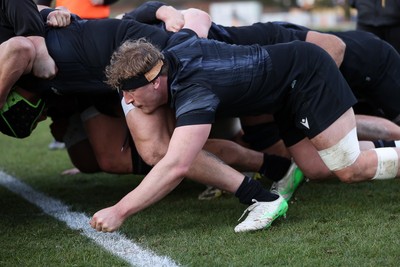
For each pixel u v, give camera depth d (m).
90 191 19.30
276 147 18.53
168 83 13.28
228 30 16.78
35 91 14.96
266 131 18.47
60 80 14.88
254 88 13.77
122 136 16.81
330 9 142.00
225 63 13.49
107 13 24.69
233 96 13.53
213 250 12.73
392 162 14.76
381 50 17.80
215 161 14.24
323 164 15.66
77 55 14.75
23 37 14.06
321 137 14.20
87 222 15.41
